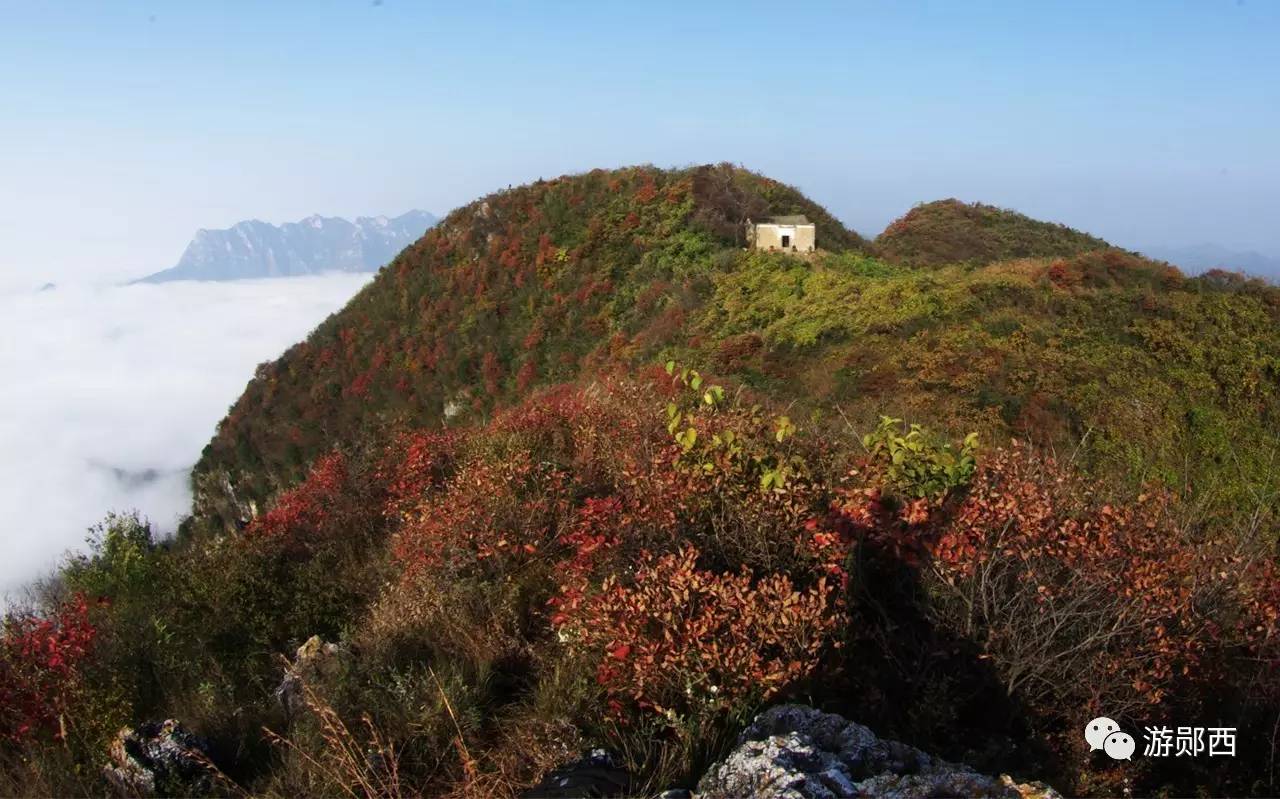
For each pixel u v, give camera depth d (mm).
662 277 38094
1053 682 3592
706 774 2916
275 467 42875
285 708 4379
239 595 6055
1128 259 22125
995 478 4734
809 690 3500
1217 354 16234
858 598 4141
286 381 48094
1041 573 3691
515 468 6352
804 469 5188
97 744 4051
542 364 37406
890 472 4941
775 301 28438
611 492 6438
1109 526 3889
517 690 4223
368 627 5285
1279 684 3561
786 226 41031
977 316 19953
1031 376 16031
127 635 5270
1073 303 20062
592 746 3445
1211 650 3723
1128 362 16562
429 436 9125
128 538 7492
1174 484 9328
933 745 3322
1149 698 3404
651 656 3543
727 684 3496
